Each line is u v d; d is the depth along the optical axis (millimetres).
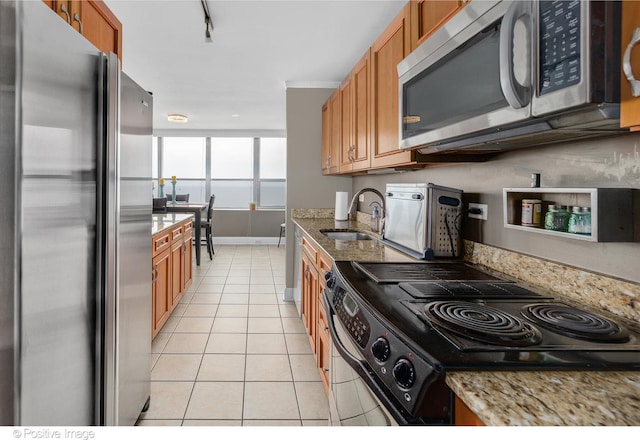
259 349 2717
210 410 1959
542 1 772
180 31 2680
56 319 1001
